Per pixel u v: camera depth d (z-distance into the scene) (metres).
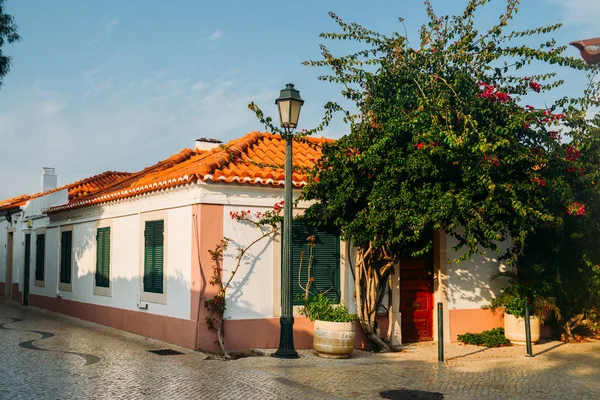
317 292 12.15
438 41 11.51
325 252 12.29
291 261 10.85
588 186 12.51
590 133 12.49
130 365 9.78
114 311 14.87
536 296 13.03
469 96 11.16
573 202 11.55
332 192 11.46
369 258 12.04
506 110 11.05
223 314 11.38
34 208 20.86
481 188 10.54
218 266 11.41
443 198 10.28
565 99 11.85
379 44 11.70
